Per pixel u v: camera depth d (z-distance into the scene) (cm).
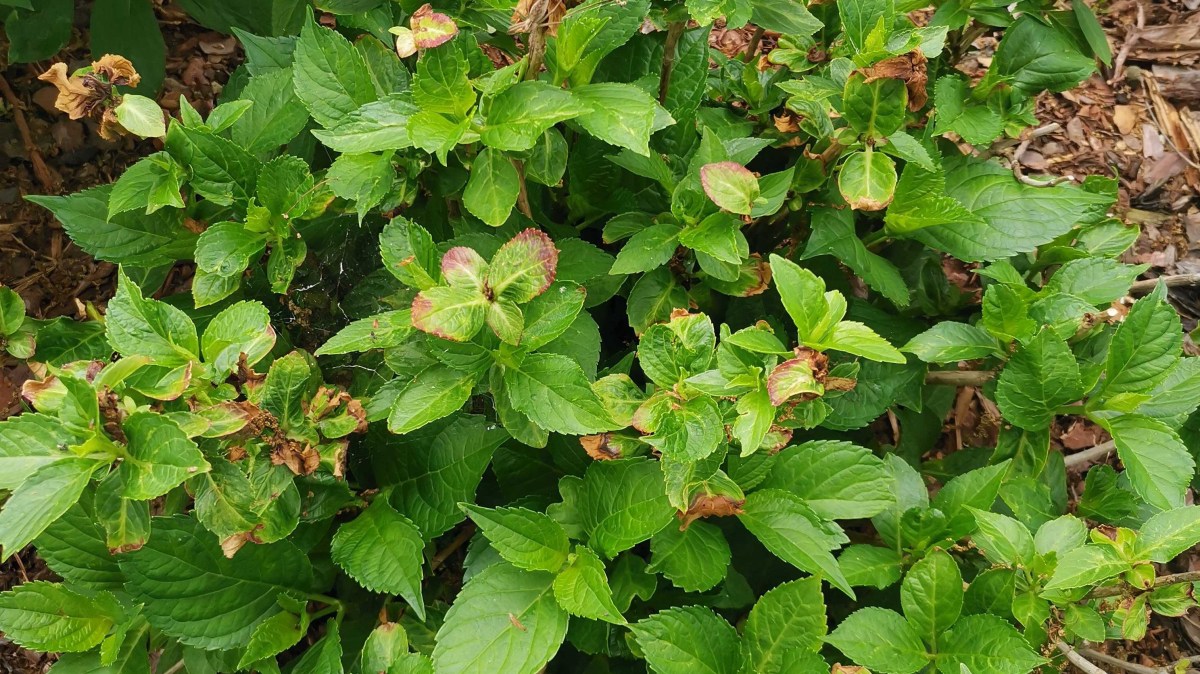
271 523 74
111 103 77
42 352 86
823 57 94
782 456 80
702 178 76
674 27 84
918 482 83
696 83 87
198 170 79
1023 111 91
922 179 82
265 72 90
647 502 76
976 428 112
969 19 96
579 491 79
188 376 68
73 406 65
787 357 71
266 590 80
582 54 76
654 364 72
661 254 79
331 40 77
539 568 74
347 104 78
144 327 71
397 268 73
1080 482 110
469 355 73
